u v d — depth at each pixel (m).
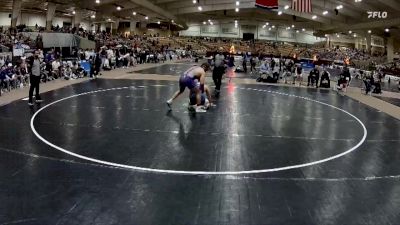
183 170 7.03
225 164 7.49
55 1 45.81
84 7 49.66
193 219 5.09
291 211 5.46
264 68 25.62
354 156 8.51
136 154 7.91
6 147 8.07
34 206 5.33
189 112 12.83
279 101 16.70
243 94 18.44
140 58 39.56
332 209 5.59
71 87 17.86
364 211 5.58
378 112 15.35
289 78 28.77
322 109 15.18
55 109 12.39
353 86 27.17
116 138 9.12
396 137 10.73
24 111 11.90
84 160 7.39
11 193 5.74
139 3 47.50
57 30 40.03
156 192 5.95
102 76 23.66
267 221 5.11
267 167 7.42
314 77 24.16
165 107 13.59
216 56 18.23
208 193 5.99
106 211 5.24
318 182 6.70
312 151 8.77
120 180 6.41
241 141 9.37
